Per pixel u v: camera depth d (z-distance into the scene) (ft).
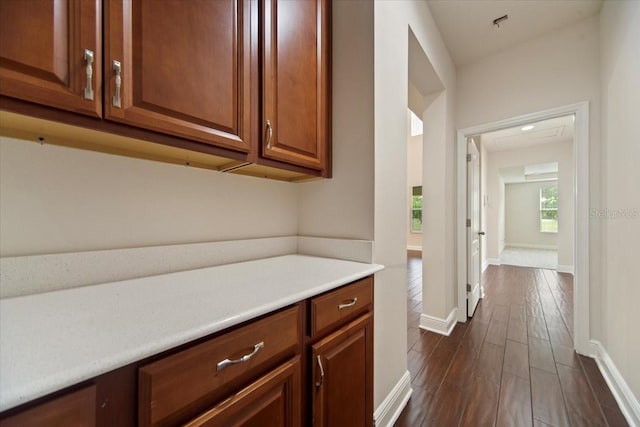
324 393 2.77
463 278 8.48
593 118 6.40
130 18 2.09
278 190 4.69
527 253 25.26
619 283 5.03
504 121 7.88
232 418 1.92
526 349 6.56
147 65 2.18
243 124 2.97
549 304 9.86
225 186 3.90
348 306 3.21
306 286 2.72
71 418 1.27
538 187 30.53
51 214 2.44
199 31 2.54
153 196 3.13
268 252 4.43
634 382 4.33
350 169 4.22
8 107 1.62
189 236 3.47
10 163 2.24
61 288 2.46
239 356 1.99
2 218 2.21
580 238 6.41
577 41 6.70
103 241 2.75
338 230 4.39
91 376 1.27
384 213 4.31
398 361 4.72
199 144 2.66
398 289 4.76
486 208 18.10
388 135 4.42
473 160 9.44
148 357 1.52
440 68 7.28
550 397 4.84
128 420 1.45
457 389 5.11
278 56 3.36
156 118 2.24
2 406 1.06
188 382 1.69
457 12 6.54
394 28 4.67
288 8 3.52
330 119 4.41
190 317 1.88
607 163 5.82
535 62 7.36
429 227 7.99
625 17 4.86
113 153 2.73
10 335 1.58
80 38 1.85
